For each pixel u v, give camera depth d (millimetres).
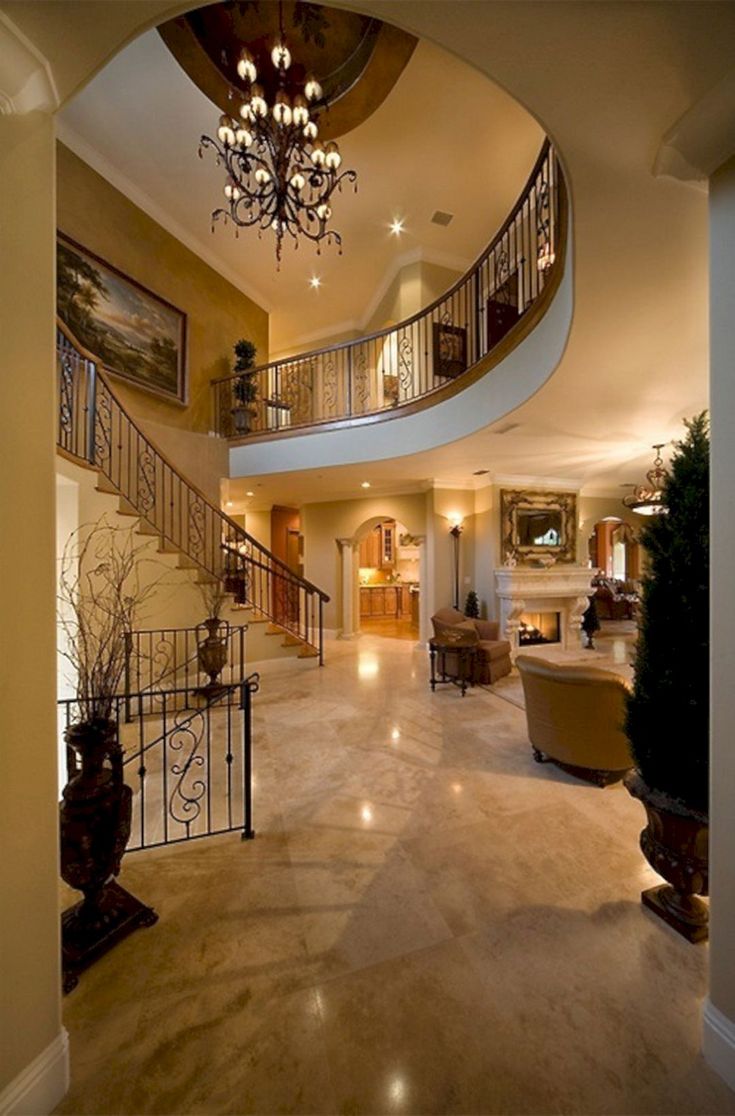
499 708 4852
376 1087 1342
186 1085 1345
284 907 2033
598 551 13219
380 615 12180
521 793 3037
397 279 7234
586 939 1862
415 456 5680
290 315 8781
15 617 1203
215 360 7195
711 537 1417
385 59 4062
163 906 2041
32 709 1245
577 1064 1399
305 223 6375
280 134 3756
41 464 1279
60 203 4945
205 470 6641
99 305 5344
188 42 3914
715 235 1411
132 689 4438
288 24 3852
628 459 5902
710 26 1048
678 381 3246
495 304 4316
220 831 2555
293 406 7758
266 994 1623
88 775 1811
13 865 1195
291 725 4344
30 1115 1202
